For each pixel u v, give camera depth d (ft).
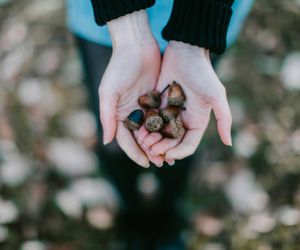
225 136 3.05
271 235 4.53
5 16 5.91
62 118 5.15
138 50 3.09
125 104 3.17
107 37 3.67
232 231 4.63
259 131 5.10
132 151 3.13
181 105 3.14
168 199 4.34
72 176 4.82
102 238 4.59
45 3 5.95
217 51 3.05
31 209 4.60
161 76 3.20
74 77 5.41
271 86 5.36
